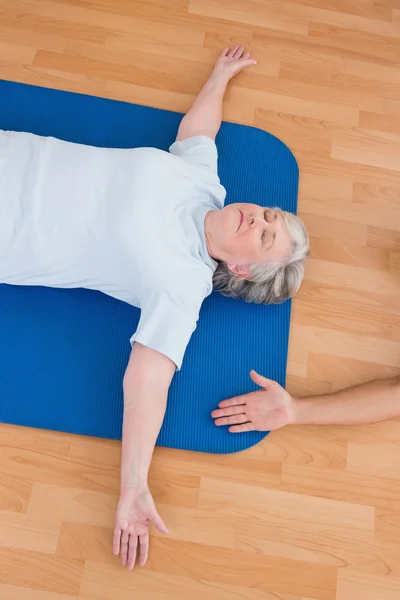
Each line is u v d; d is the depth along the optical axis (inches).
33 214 62.7
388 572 66.3
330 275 78.7
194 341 72.1
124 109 82.0
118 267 64.4
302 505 67.9
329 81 89.4
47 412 66.9
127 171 65.3
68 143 67.3
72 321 70.6
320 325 76.2
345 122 87.3
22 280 68.0
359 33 93.0
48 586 61.8
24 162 64.8
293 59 89.9
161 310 62.7
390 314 77.9
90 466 66.9
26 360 68.4
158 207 64.9
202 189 70.4
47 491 65.2
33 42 84.8
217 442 68.3
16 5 86.3
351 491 69.1
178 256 64.4
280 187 81.1
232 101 86.0
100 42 86.4
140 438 60.6
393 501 69.3
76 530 64.1
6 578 61.5
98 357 69.7
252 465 68.8
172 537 65.1
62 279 67.3
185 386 70.1
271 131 85.2
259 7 92.3
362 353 75.6
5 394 66.9
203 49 88.7
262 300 71.9
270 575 64.8
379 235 81.7
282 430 70.9
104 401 68.2
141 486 60.2
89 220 63.2
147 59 86.7
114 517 65.2
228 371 71.5
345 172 84.5
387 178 85.2
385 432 72.1
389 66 91.7
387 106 89.3
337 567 65.9
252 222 65.4
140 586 63.0
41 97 80.7
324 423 68.5
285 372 72.5
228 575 64.3
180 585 63.5
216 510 66.7
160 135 81.2
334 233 81.0
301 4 93.5
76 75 84.0
